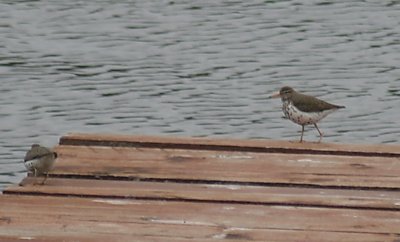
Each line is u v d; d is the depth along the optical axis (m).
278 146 10.41
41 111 17.77
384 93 18.62
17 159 15.56
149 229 8.20
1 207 8.59
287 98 12.20
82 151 10.29
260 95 18.55
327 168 9.88
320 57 20.69
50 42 21.67
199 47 21.34
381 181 9.53
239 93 18.64
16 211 8.51
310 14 23.45
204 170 9.80
